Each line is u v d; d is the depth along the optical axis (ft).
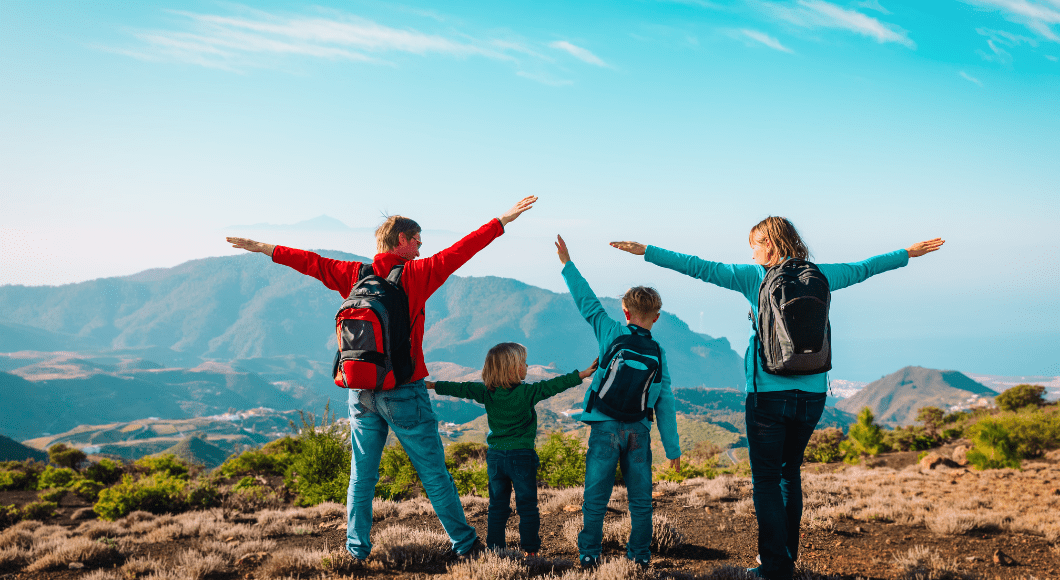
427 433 13.33
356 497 13.84
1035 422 56.34
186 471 61.87
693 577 12.89
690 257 12.10
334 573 13.91
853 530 19.43
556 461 40.27
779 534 11.30
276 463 52.85
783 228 11.59
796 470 12.12
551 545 17.65
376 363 11.84
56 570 18.54
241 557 17.70
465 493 35.86
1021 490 32.42
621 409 12.53
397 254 13.29
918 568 13.82
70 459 81.30
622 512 23.56
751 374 11.35
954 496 30.32
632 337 12.85
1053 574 14.37
